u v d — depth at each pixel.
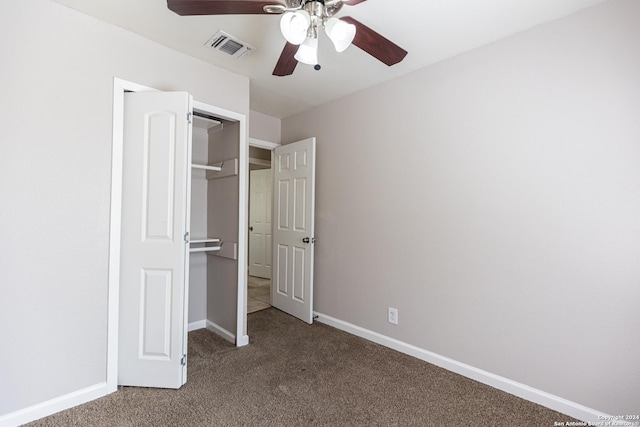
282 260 3.55
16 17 1.59
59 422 1.62
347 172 2.95
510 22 1.82
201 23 1.89
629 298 1.56
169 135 1.96
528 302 1.87
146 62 2.05
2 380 1.56
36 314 1.65
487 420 1.68
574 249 1.72
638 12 1.54
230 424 1.62
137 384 1.95
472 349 2.11
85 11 1.78
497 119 2.00
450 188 2.22
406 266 2.48
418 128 2.41
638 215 1.54
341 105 3.01
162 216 1.96
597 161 1.65
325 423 1.64
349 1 1.39
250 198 5.62
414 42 2.04
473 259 2.11
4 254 1.57
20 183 1.60
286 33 1.34
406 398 1.87
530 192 1.87
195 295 3.01
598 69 1.65
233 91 2.53
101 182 1.86
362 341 2.71
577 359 1.71
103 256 1.87
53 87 1.69
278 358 2.38
